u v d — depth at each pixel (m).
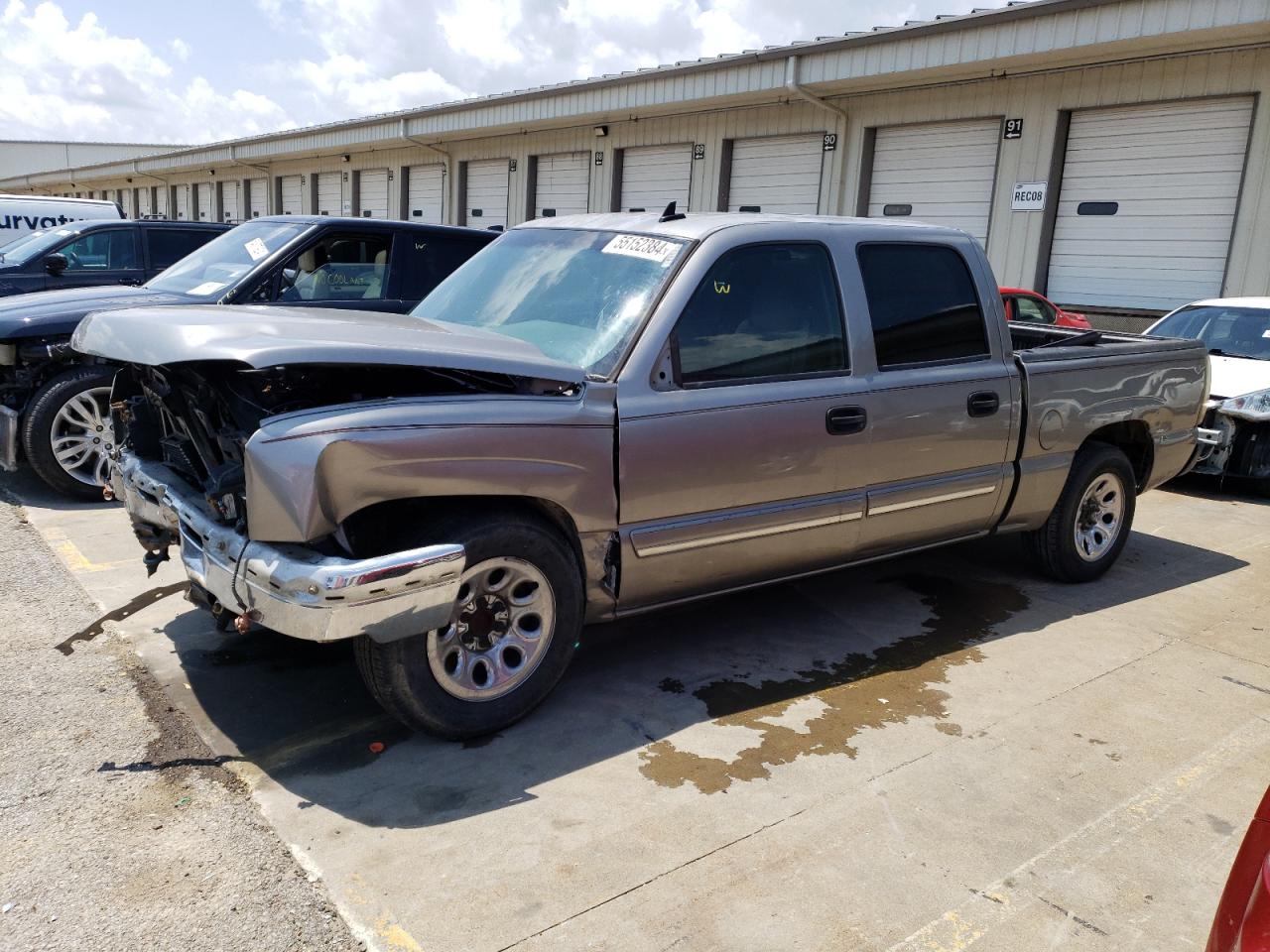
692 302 3.74
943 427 4.43
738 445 3.76
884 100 14.95
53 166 60.50
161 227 9.64
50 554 5.30
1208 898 2.75
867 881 2.76
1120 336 6.18
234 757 3.31
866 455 4.17
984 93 13.80
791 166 16.41
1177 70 12.00
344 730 3.51
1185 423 5.81
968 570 5.67
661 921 2.56
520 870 2.75
